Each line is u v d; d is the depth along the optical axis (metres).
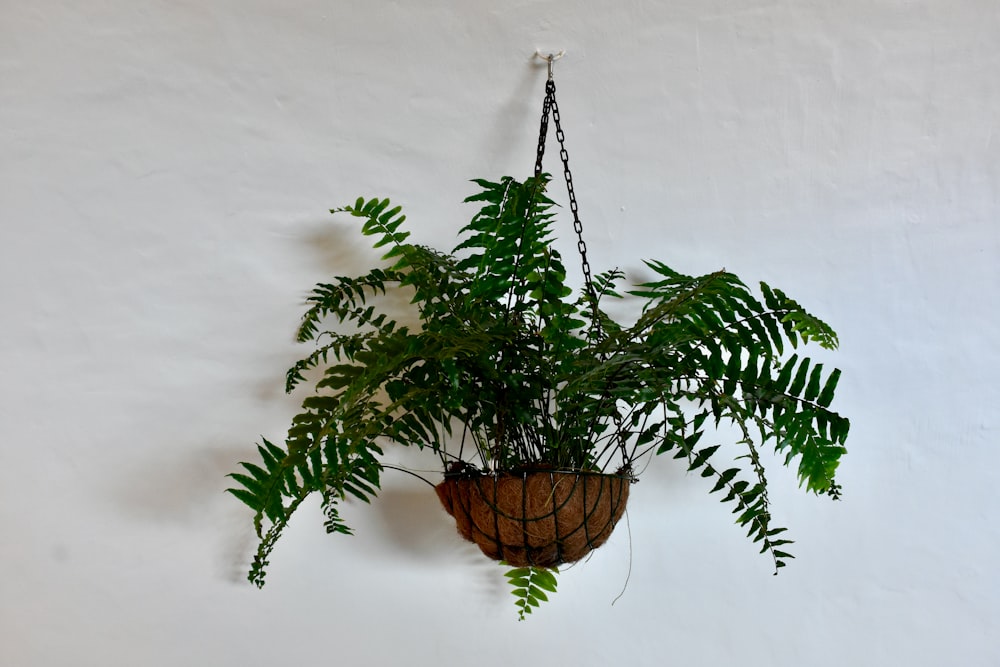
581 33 1.74
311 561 1.65
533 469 1.30
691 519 1.66
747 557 1.66
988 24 1.74
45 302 1.68
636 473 1.66
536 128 1.73
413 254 1.54
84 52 1.72
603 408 1.42
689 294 1.36
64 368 1.67
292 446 1.28
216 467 1.66
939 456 1.69
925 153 1.74
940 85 1.74
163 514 1.65
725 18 1.74
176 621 1.63
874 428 1.69
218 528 1.65
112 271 1.70
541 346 1.42
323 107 1.73
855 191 1.74
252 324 1.69
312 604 1.64
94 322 1.69
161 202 1.71
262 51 1.73
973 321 1.72
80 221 1.70
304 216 1.72
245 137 1.72
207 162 1.72
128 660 1.62
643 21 1.74
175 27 1.72
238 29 1.73
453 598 1.64
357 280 1.62
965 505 1.68
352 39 1.74
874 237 1.73
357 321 1.69
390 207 1.71
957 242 1.73
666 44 1.74
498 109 1.73
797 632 1.64
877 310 1.72
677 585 1.65
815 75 1.74
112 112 1.71
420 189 1.72
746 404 1.37
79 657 1.62
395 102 1.73
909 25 1.74
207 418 1.67
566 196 1.72
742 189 1.74
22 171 1.70
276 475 1.23
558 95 1.73
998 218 1.73
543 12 1.73
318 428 1.33
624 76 1.74
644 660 1.63
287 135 1.73
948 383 1.70
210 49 1.73
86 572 1.64
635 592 1.65
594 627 1.64
